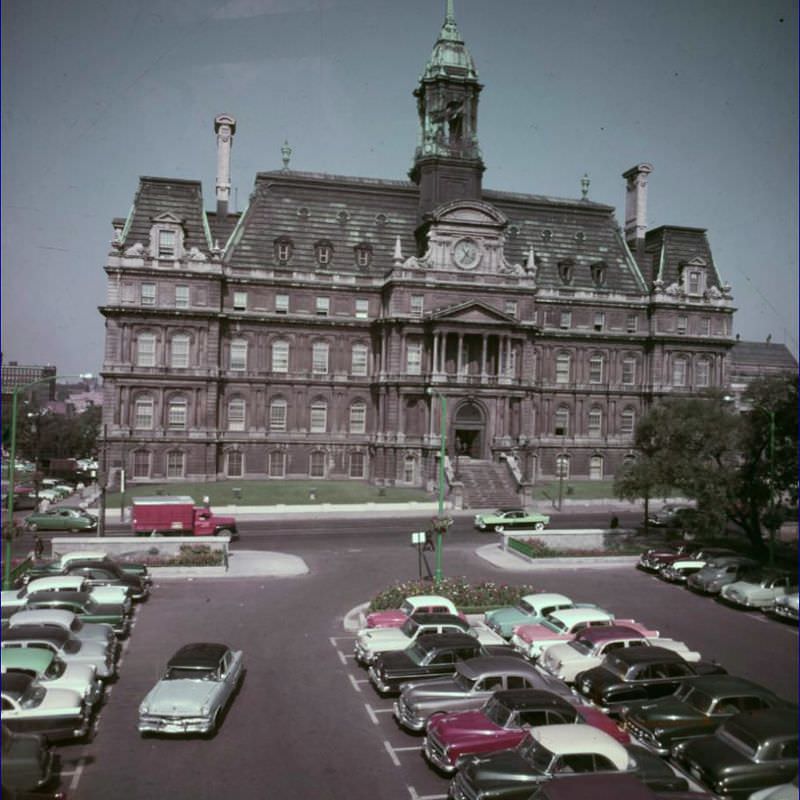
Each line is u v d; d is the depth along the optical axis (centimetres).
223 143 9538
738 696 2525
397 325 8750
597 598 4488
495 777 1989
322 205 9494
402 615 3525
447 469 8162
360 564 5209
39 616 3084
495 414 8788
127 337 8438
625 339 10188
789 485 5475
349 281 9238
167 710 2442
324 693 2922
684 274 10356
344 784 2209
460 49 9556
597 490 9050
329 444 9212
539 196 10594
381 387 8925
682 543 5719
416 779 2252
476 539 6253
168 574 4734
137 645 3428
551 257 10194
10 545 4150
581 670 2992
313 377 9175
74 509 6388
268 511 7200
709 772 2183
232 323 8944
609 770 2014
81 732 2403
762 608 4200
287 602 4228
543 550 5406
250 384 9012
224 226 9388
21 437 11888
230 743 2461
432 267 8862
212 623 3791
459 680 2622
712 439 5388
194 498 7600
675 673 2820
